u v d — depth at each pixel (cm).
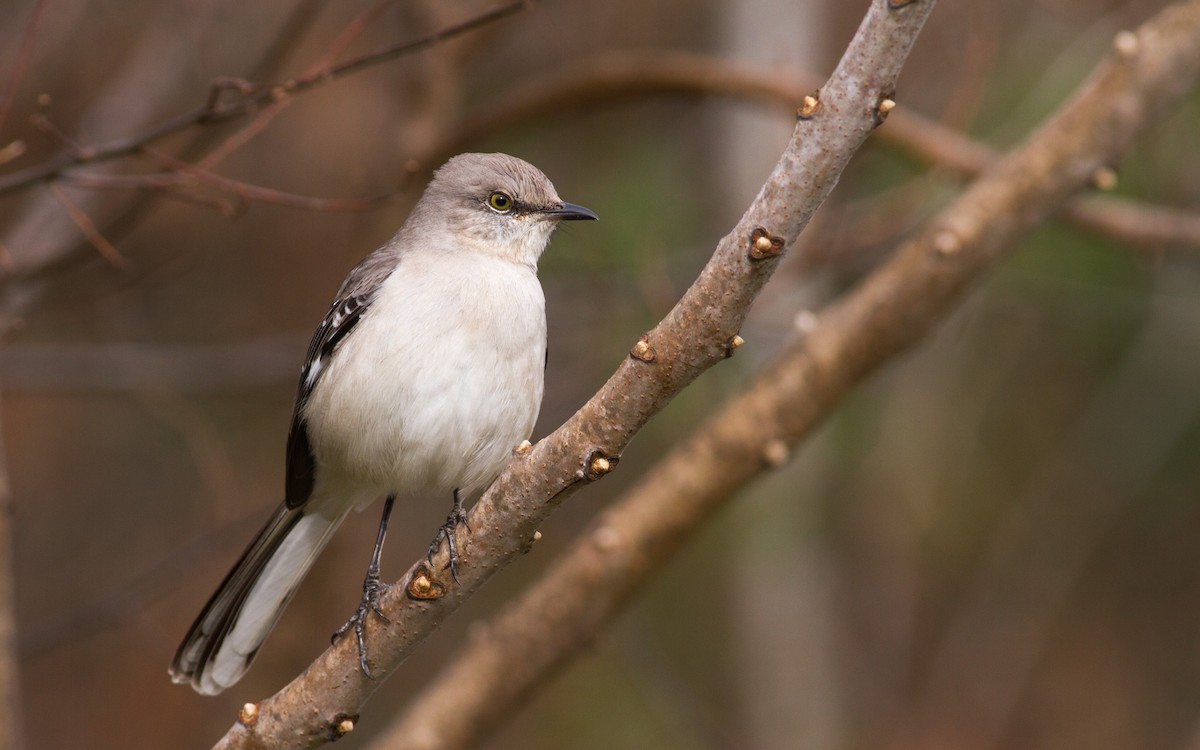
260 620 795
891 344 898
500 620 917
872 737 1379
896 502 1425
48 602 1341
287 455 830
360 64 758
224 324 1360
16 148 775
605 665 1396
